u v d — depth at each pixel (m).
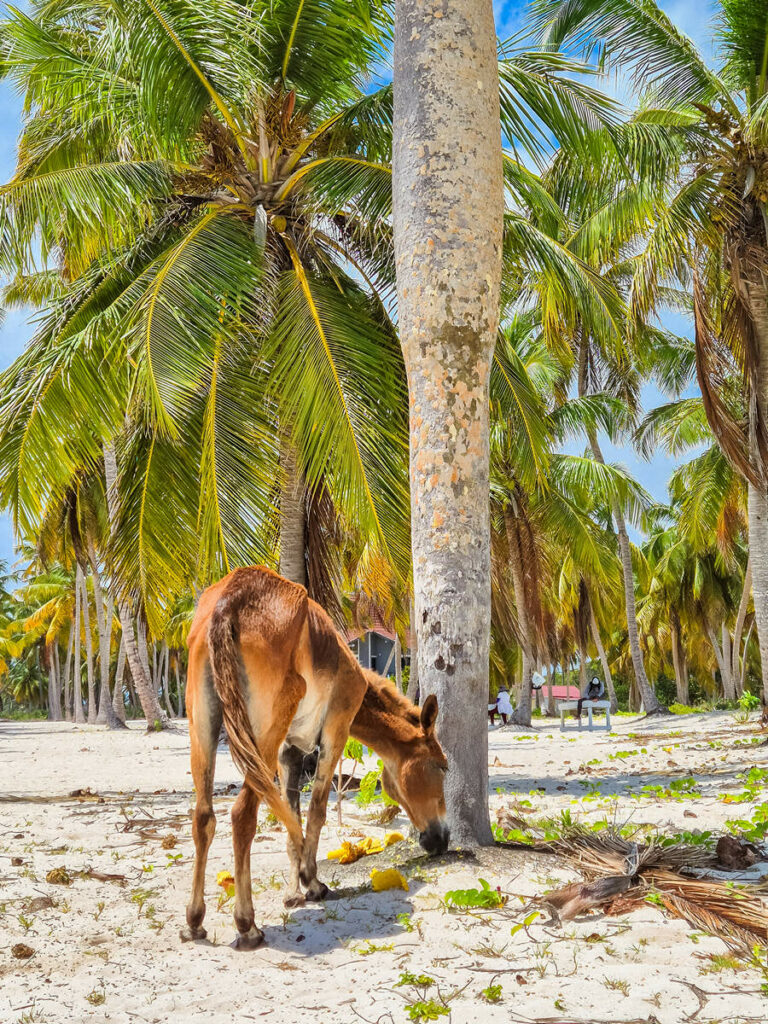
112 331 9.91
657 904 4.12
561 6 14.02
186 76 9.64
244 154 10.76
